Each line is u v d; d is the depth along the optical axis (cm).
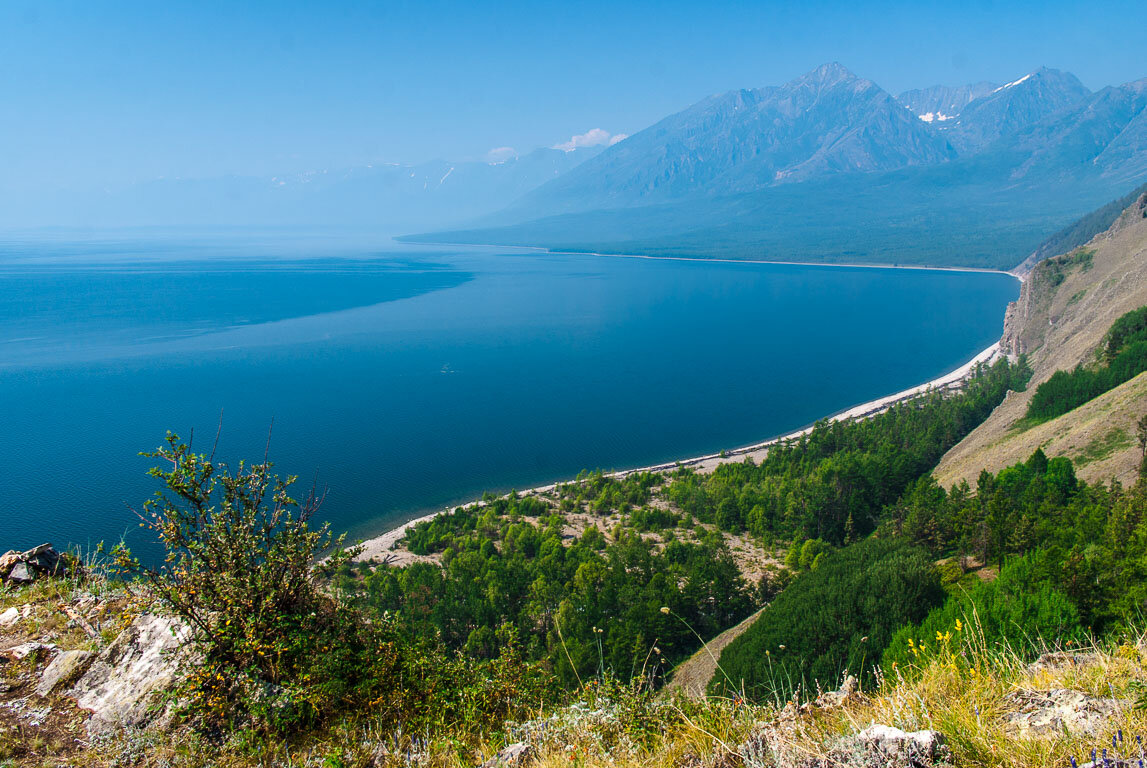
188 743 805
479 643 5353
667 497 10775
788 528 8912
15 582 1164
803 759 603
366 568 7219
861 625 3700
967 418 12712
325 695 878
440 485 12675
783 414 18012
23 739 795
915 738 552
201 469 962
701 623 5959
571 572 7212
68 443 14250
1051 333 17750
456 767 784
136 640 945
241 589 905
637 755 741
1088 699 612
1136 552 3228
